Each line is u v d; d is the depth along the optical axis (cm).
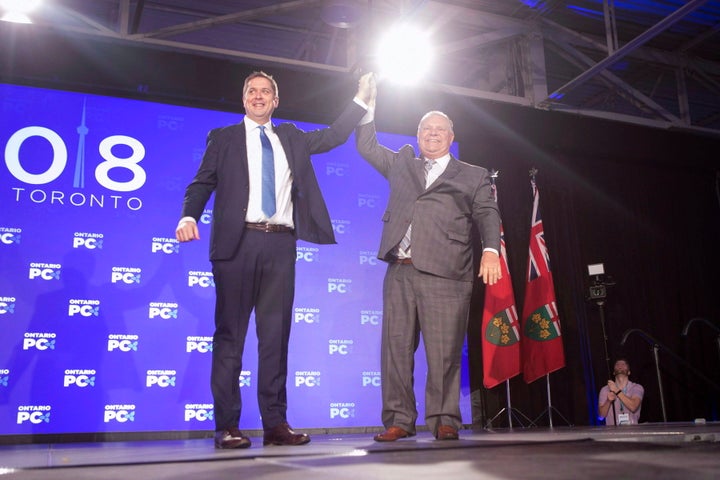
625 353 588
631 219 627
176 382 429
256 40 602
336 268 483
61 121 448
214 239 230
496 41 578
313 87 522
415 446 157
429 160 269
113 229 440
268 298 233
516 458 110
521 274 563
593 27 598
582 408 554
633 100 617
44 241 424
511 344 515
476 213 262
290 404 451
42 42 461
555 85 670
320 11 539
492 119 570
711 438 158
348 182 501
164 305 438
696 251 645
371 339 480
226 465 115
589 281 555
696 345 616
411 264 254
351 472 95
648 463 96
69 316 418
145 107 469
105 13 549
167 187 460
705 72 641
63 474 103
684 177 661
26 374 402
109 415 412
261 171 238
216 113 486
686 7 446
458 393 246
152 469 111
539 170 598
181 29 484
